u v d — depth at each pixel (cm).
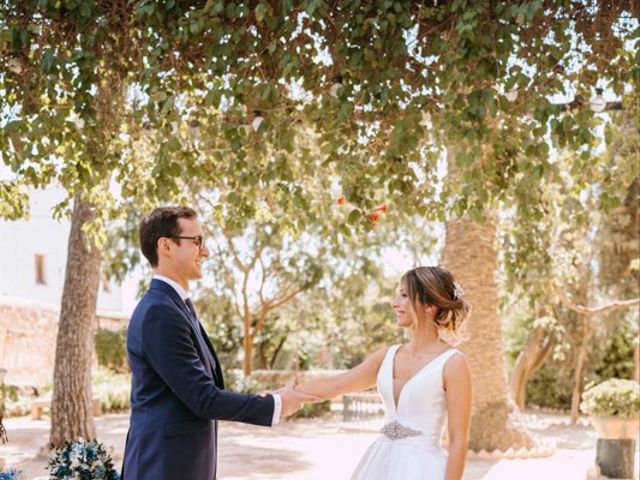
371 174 531
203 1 465
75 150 529
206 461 318
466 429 327
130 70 496
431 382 334
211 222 1702
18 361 2023
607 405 823
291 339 2369
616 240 1620
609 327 1703
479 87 462
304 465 1032
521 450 1076
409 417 338
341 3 441
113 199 668
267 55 466
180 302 325
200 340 326
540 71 456
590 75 482
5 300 1984
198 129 576
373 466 341
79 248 1005
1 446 1158
